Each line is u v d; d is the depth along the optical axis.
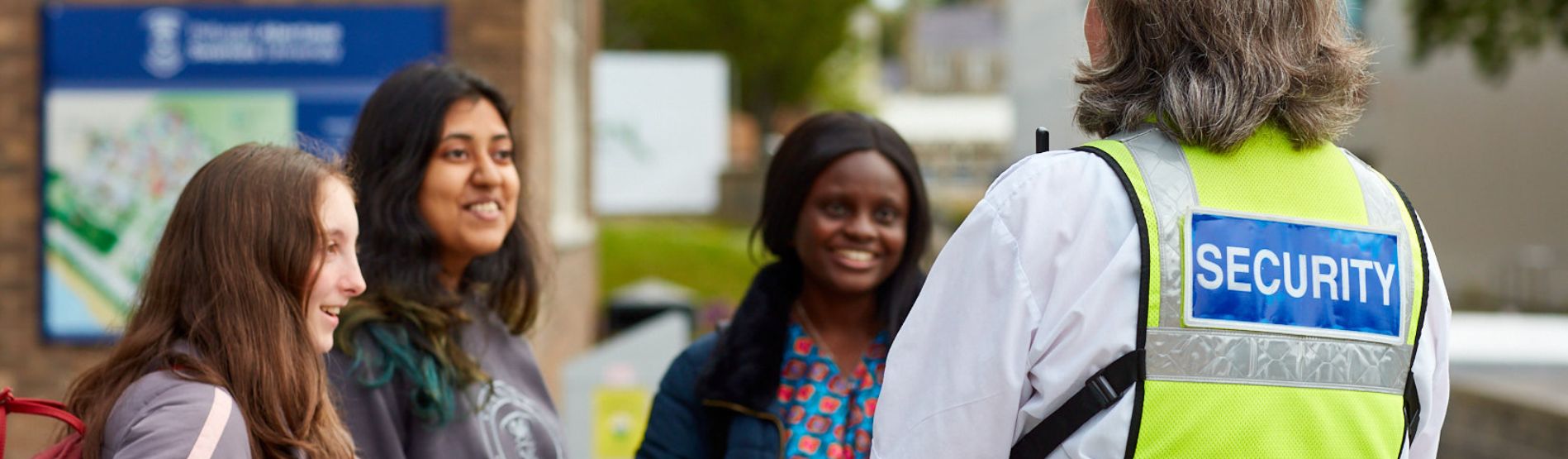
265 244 1.67
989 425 1.55
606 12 37.84
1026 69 8.01
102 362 1.68
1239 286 1.52
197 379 1.60
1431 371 1.65
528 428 2.34
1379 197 1.65
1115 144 1.59
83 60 6.24
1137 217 1.52
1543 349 6.80
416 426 2.17
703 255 19.25
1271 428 1.50
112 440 1.56
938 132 30.77
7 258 6.30
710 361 2.39
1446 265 11.80
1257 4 1.59
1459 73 11.37
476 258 2.44
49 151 6.26
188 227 1.69
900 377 1.64
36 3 6.22
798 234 2.43
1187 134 1.56
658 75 17.16
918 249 2.44
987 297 1.57
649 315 10.52
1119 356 1.51
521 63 6.24
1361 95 1.68
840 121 2.45
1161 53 1.62
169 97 6.23
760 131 38.94
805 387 2.39
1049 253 1.54
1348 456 1.53
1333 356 1.55
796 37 37.56
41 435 5.93
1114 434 1.50
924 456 1.58
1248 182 1.57
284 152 1.76
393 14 6.21
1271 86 1.56
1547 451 4.98
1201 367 1.50
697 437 2.45
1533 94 11.28
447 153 2.34
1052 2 7.21
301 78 6.23
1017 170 1.62
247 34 6.21
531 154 6.34
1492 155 11.55
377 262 2.24
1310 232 1.57
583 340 9.41
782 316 2.41
